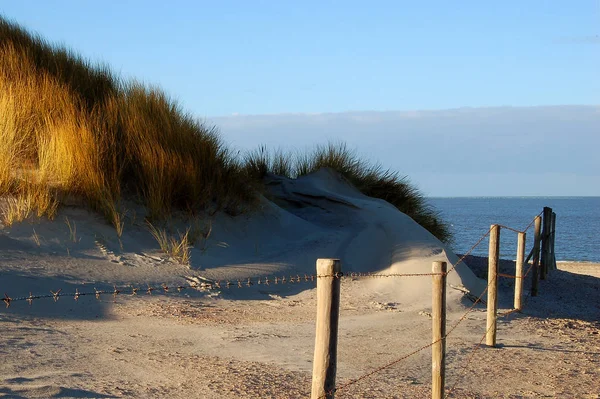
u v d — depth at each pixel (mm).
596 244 60875
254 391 5781
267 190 16750
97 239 11367
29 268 9773
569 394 6496
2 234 10547
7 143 12008
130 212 12367
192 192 12953
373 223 14719
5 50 14547
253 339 7934
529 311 11336
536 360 7832
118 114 13758
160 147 13016
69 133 12453
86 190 12055
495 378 6969
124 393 5445
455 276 12039
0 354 6270
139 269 10828
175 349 7188
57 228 11234
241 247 13094
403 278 11898
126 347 7098
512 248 49031
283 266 12328
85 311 8789
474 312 10617
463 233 69938
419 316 9961
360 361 7312
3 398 4910
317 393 4098
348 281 12039
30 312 8344
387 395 6059
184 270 11211
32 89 13438
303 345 7789
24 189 11672
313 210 16062
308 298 10875
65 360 6324
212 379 6082
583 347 8688
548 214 15422
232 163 14633
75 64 15461
